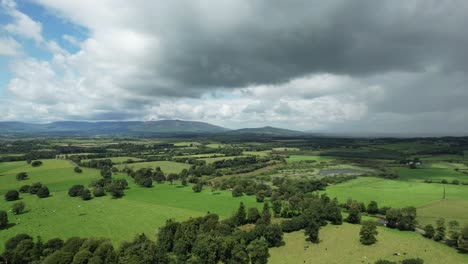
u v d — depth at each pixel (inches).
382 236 4559.5
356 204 5684.1
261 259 3683.6
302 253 4025.6
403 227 4886.8
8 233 4820.4
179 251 3907.5
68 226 5162.4
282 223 4931.1
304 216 5044.3
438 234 4370.1
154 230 4906.5
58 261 3348.9
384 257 3821.4
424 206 6181.1
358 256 3873.0
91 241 3757.4
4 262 3607.3
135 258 3346.5
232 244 3816.4
